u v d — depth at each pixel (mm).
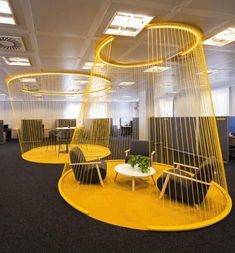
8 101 13297
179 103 7273
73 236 2400
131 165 4137
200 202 3100
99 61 4457
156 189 3850
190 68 4520
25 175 4922
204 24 2811
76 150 4363
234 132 6910
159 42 3438
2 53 3891
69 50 3766
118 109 15461
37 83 7168
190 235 2416
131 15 2551
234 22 2756
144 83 7469
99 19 2625
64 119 13172
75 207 3070
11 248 2195
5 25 2766
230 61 4672
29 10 2393
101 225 2633
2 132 10984
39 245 2244
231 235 2416
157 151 5992
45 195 3645
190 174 3359
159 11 2457
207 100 3781
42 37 3170
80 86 7902
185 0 2232
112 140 11289
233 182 4312
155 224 2631
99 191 3771
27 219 2799
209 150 3947
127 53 3996
